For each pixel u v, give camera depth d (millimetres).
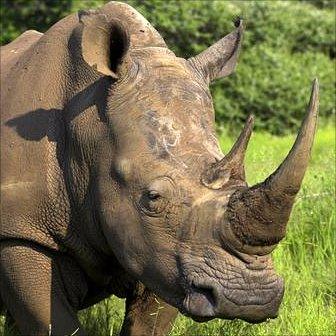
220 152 10398
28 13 35750
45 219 11367
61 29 11930
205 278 9789
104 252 11414
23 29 35875
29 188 11359
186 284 9961
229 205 9688
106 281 11938
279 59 39312
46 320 11469
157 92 10641
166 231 10125
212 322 13125
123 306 14258
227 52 11680
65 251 11492
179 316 13344
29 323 11609
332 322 13391
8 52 12664
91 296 12164
